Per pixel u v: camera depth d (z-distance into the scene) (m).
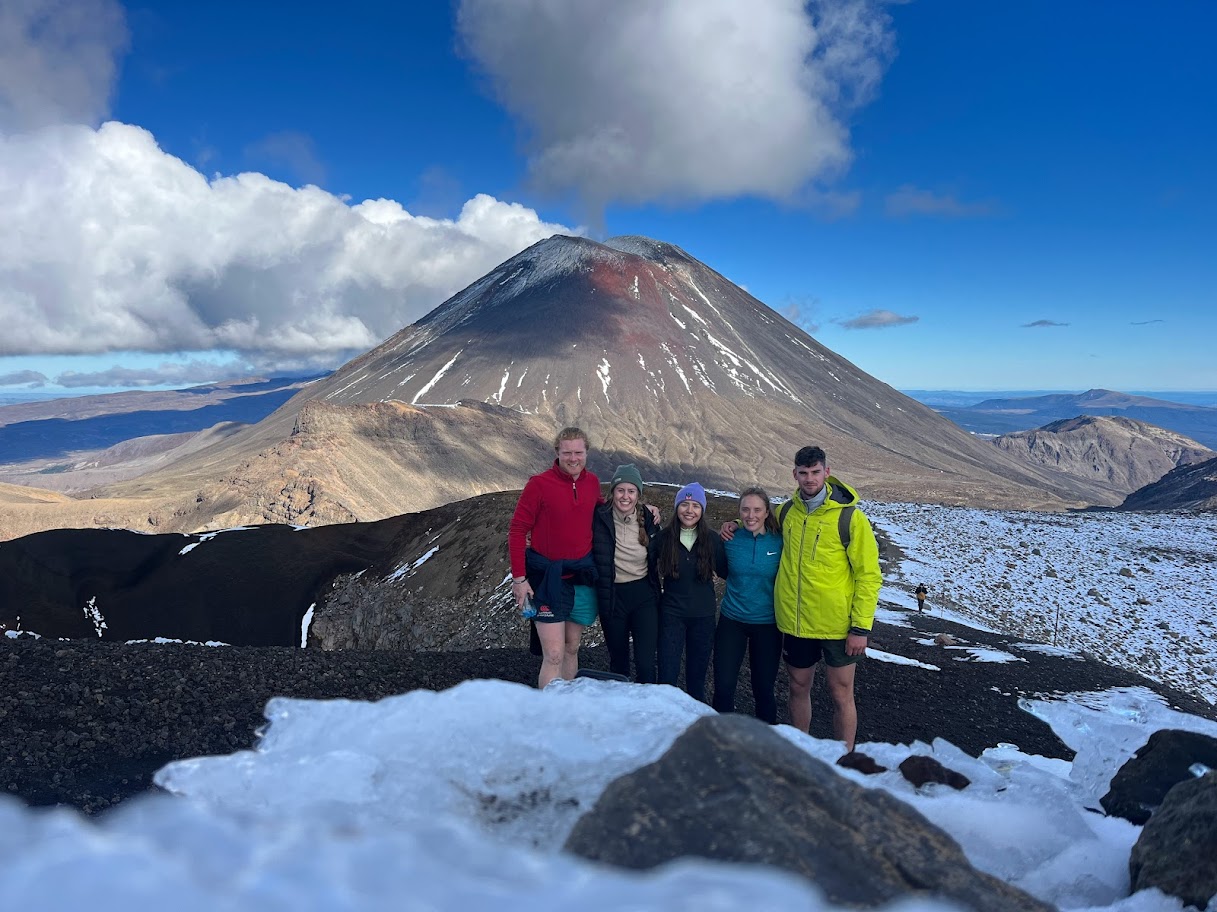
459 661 8.70
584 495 6.84
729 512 33.19
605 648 12.19
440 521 52.31
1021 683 15.88
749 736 2.02
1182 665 30.91
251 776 2.08
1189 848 2.63
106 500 198.12
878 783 3.26
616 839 1.78
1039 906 1.85
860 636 6.85
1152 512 63.66
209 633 46.53
